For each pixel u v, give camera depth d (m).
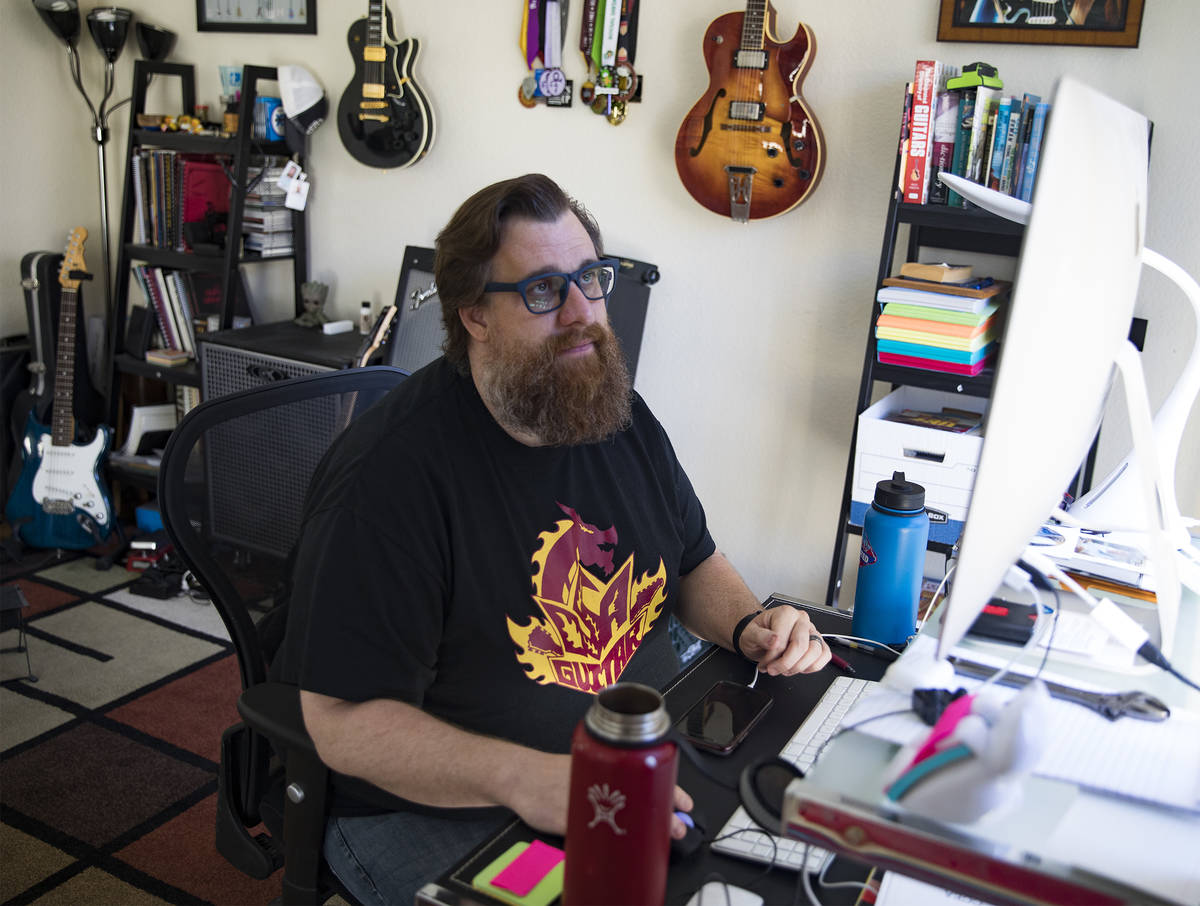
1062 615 1.13
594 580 1.29
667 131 2.64
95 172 3.59
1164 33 2.09
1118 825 0.76
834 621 1.43
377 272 3.17
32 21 3.32
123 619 2.86
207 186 3.22
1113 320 0.96
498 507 1.23
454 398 1.25
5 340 3.37
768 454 2.71
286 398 1.36
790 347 2.62
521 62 2.78
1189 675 1.06
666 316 2.76
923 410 2.48
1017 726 0.72
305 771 1.17
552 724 1.25
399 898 1.16
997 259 2.36
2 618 2.50
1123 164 0.89
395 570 1.14
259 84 3.22
